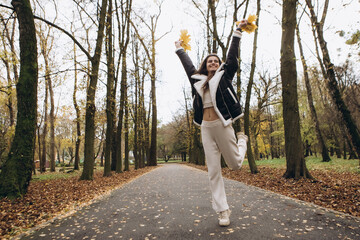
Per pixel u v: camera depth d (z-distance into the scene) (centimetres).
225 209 265
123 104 1716
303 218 302
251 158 1209
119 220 336
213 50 1678
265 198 462
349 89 1923
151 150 3353
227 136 247
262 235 238
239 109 254
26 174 624
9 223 363
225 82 250
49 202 537
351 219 293
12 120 1563
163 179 1061
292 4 823
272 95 1691
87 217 366
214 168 264
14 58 1010
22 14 668
